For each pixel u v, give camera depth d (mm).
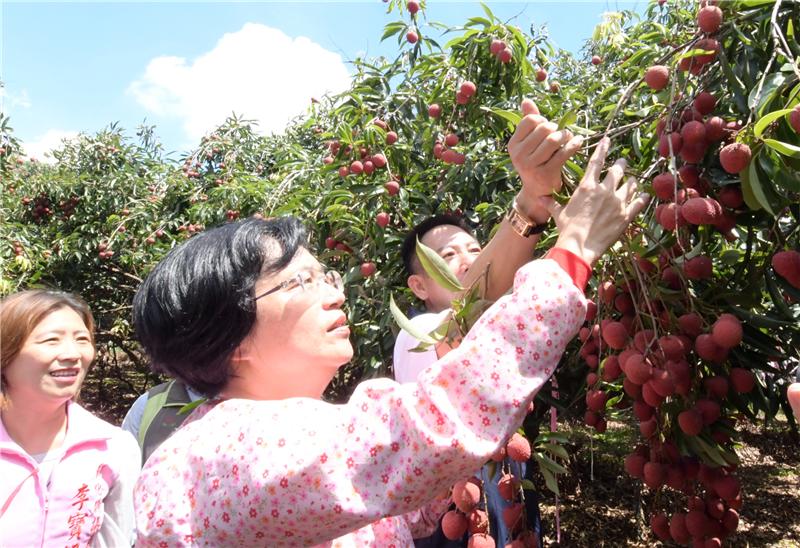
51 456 1642
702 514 1314
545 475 1361
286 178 3576
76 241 6633
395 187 2824
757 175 1070
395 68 3363
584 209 832
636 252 1227
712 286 1347
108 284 7062
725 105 1377
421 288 2008
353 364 3432
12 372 1605
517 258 1188
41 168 8695
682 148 1173
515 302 723
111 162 7594
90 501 1660
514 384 683
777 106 1110
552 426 1799
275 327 895
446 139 2895
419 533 1241
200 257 901
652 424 1312
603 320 1328
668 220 1122
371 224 2869
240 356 916
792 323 1281
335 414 750
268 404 784
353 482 685
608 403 1655
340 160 3064
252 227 942
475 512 1301
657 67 1259
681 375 1168
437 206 2982
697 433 1229
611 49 3723
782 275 1185
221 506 710
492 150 3053
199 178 6645
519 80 2957
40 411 1628
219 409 820
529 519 1626
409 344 1528
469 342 712
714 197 1232
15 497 1582
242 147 6855
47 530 1593
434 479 672
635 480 5066
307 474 679
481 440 666
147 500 765
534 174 998
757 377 1396
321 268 990
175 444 801
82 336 1757
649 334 1212
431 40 3342
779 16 1260
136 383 8750
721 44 1270
